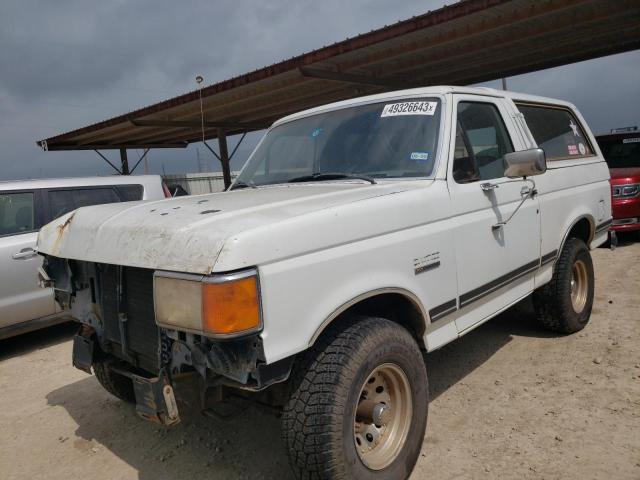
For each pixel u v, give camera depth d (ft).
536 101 15.40
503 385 13.29
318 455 7.82
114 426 12.81
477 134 12.19
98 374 12.41
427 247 9.94
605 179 17.94
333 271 8.18
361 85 47.19
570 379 13.29
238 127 65.46
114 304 9.93
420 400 9.49
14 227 19.29
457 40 34.78
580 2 29.27
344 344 8.27
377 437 9.05
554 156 15.44
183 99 50.16
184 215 8.54
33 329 19.48
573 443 10.44
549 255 14.44
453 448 10.61
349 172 11.59
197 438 11.87
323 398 7.87
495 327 17.57
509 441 10.71
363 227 8.70
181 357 8.08
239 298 6.97
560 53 42.27
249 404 9.35
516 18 31.48
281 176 12.98
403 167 11.03
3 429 13.14
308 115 13.84
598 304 19.19
